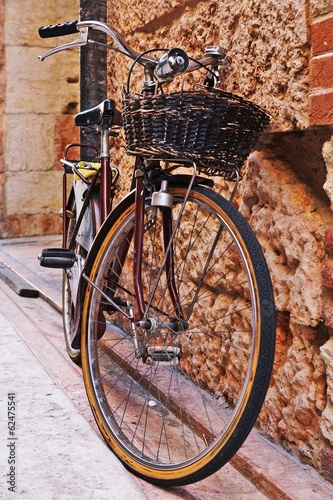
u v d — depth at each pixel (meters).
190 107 2.18
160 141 2.23
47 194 8.46
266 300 2.19
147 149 2.30
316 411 2.50
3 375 3.47
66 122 8.45
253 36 2.73
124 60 4.20
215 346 3.12
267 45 2.63
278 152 2.75
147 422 3.09
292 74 2.47
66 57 8.38
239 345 2.93
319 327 2.53
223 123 2.21
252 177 2.82
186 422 3.04
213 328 3.12
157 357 2.49
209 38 3.11
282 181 2.68
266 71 2.64
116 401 3.32
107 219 2.88
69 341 3.82
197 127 2.20
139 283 2.63
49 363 3.75
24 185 8.34
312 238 2.49
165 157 2.30
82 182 3.52
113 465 2.50
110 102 3.19
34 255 7.02
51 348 4.03
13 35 8.14
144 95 2.54
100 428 2.79
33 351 3.92
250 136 2.30
